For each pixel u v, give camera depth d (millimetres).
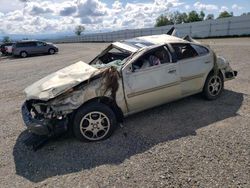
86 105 4660
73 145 4691
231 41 24531
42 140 4645
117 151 4367
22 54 27500
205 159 3893
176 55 5578
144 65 5180
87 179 3680
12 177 3893
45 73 13203
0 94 9148
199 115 5562
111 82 4734
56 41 113562
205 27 38062
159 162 3922
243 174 3488
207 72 6066
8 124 6008
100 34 72938
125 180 3574
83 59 18422
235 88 7270
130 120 5578
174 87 5539
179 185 3375
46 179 3771
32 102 4797
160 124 5277
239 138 4438
